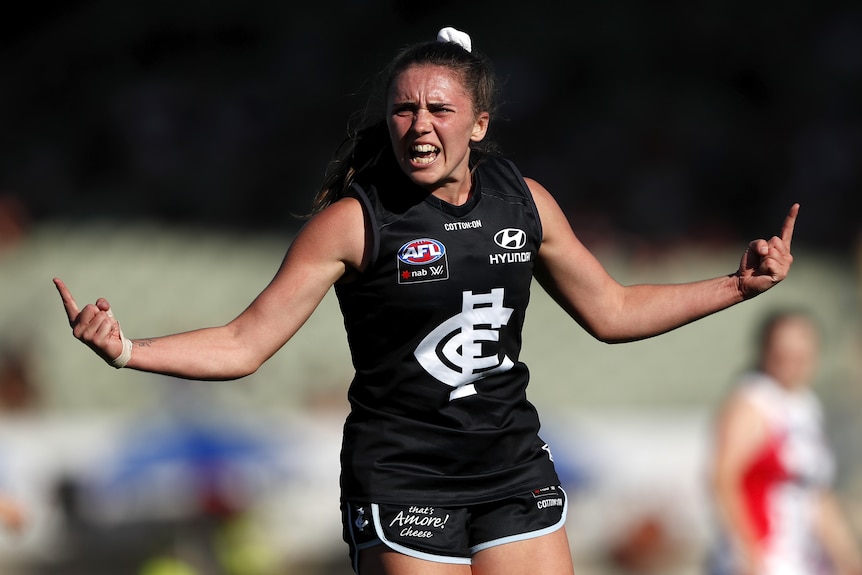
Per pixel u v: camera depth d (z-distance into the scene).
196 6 67.69
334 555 31.12
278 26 66.88
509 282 11.01
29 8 68.25
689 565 32.72
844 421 30.45
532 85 62.62
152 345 10.39
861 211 57.09
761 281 11.55
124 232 48.44
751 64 65.50
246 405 36.47
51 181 56.47
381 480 11.04
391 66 10.92
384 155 11.12
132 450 29.17
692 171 59.09
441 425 11.03
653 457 33.31
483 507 11.23
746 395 20.06
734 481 19.72
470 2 68.06
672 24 67.12
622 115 61.69
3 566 30.50
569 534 32.34
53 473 31.22
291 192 56.78
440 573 10.91
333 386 35.06
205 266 44.72
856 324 41.69
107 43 66.12
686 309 11.70
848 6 67.50
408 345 10.91
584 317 11.85
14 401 35.72
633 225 54.47
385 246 10.72
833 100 63.81
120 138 59.53
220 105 61.16
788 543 19.75
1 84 63.66
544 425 33.16
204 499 28.78
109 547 30.41
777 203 58.09
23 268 43.81
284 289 10.76
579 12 67.88
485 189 11.10
